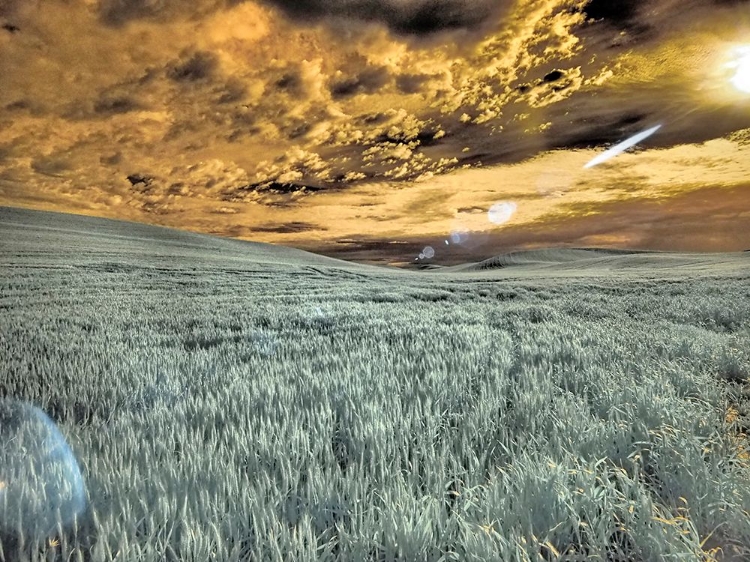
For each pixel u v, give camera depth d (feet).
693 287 81.82
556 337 27.09
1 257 132.05
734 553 7.06
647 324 35.73
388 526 6.81
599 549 6.68
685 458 9.14
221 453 9.56
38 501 7.51
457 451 10.16
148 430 11.76
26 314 46.21
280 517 7.50
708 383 16.14
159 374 18.63
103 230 255.91
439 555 6.60
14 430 12.25
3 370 19.61
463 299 80.64
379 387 15.05
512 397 14.85
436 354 21.85
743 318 38.11
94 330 35.40
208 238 308.60
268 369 19.52
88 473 8.86
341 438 11.64
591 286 98.94
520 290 95.25
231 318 43.96
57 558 6.68
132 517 7.13
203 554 6.33
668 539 6.71
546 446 9.75
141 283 96.89
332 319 42.47
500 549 6.36
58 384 17.33
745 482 8.42
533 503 7.61
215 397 15.06
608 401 13.58
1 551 6.56
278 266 177.58
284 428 11.00
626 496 7.86
